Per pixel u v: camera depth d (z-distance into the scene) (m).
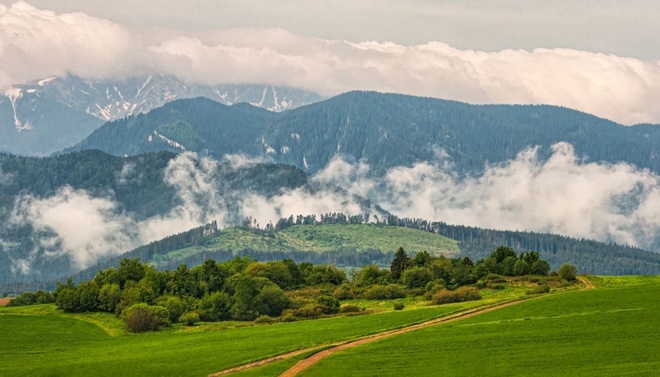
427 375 158.88
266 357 186.62
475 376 155.00
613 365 153.88
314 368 169.62
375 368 166.88
